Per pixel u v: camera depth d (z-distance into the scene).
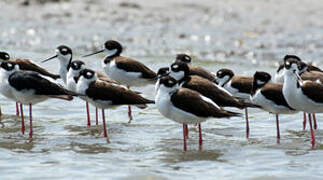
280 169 11.42
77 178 10.82
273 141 13.47
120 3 29.28
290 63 12.83
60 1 29.47
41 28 26.08
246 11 27.81
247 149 12.80
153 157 12.20
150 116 15.79
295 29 25.25
